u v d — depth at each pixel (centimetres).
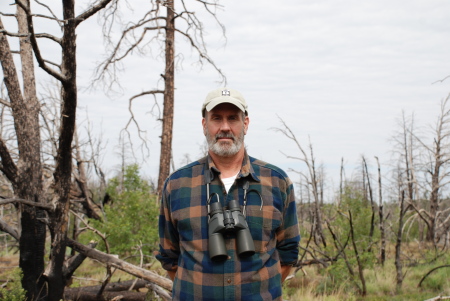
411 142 2356
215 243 280
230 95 302
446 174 2062
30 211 711
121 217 1335
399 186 2130
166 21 1527
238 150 302
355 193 1379
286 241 316
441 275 1161
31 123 763
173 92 1551
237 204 292
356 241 1188
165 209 323
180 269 297
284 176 315
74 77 623
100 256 764
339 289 994
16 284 654
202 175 310
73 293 818
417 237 2164
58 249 716
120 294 834
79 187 1502
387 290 1058
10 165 723
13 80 757
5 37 754
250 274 282
